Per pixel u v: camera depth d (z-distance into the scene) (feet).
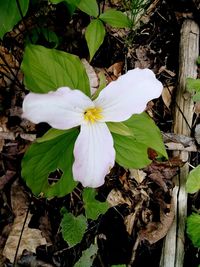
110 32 0.88
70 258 0.75
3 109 0.78
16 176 0.76
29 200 0.76
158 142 0.61
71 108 0.50
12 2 0.61
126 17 0.66
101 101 0.52
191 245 0.76
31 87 0.56
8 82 0.80
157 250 0.76
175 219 0.75
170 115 0.84
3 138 0.76
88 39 0.65
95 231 0.76
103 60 0.87
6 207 0.75
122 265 0.68
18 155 0.76
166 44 0.92
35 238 0.74
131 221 0.77
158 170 0.77
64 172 0.61
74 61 0.57
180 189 0.76
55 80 0.57
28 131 0.76
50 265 0.73
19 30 0.81
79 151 0.51
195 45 0.86
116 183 0.77
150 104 0.85
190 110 0.81
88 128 0.52
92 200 0.69
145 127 0.61
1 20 0.62
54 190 0.61
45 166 0.60
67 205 0.76
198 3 0.92
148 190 0.77
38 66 0.56
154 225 0.75
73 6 0.71
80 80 0.58
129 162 0.61
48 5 0.84
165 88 0.86
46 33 0.80
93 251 0.74
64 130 0.56
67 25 0.86
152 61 0.89
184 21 0.90
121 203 0.77
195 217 0.71
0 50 0.82
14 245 0.73
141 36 0.91
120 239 0.77
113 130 0.56
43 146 0.58
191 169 0.80
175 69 0.89
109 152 0.52
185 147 0.79
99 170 0.52
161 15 0.94
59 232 0.75
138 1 0.81
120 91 0.51
